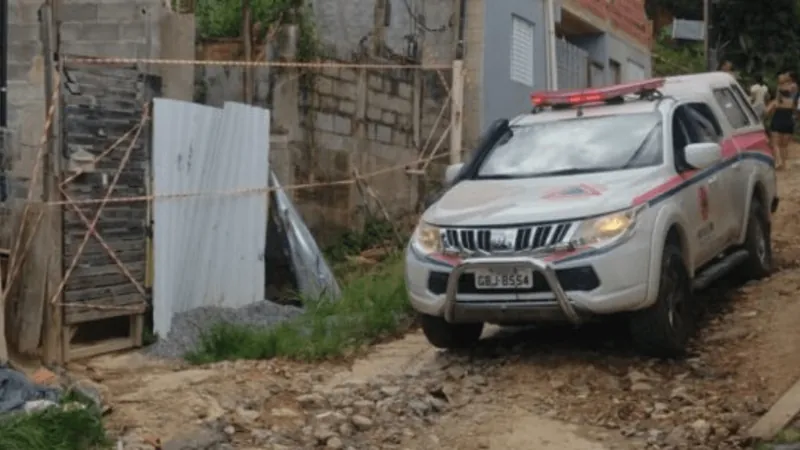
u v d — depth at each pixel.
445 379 8.76
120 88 9.84
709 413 7.71
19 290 9.10
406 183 16.09
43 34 9.40
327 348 9.65
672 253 8.81
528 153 9.75
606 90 10.18
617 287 8.31
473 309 8.66
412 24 16.64
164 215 10.16
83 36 11.58
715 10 33.41
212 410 7.91
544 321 8.57
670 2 36.34
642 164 9.24
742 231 10.56
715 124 10.52
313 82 13.96
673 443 7.20
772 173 11.48
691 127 10.02
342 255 13.98
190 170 10.49
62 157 9.38
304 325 10.47
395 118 15.86
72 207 9.39
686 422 7.58
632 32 26.97
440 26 17.61
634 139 9.51
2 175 9.63
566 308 8.37
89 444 7.04
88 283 9.52
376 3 15.44
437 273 8.80
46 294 9.12
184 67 11.78
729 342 9.21
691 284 9.14
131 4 11.51
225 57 13.76
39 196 9.27
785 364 8.52
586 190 8.79
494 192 9.17
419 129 16.53
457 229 8.79
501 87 18.78
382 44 15.64
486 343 9.77
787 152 21.98
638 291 8.37
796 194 17.42
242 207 11.28
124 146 9.84
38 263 9.10
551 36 19.17
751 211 10.85
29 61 10.63
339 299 11.47
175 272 10.34
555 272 8.34
